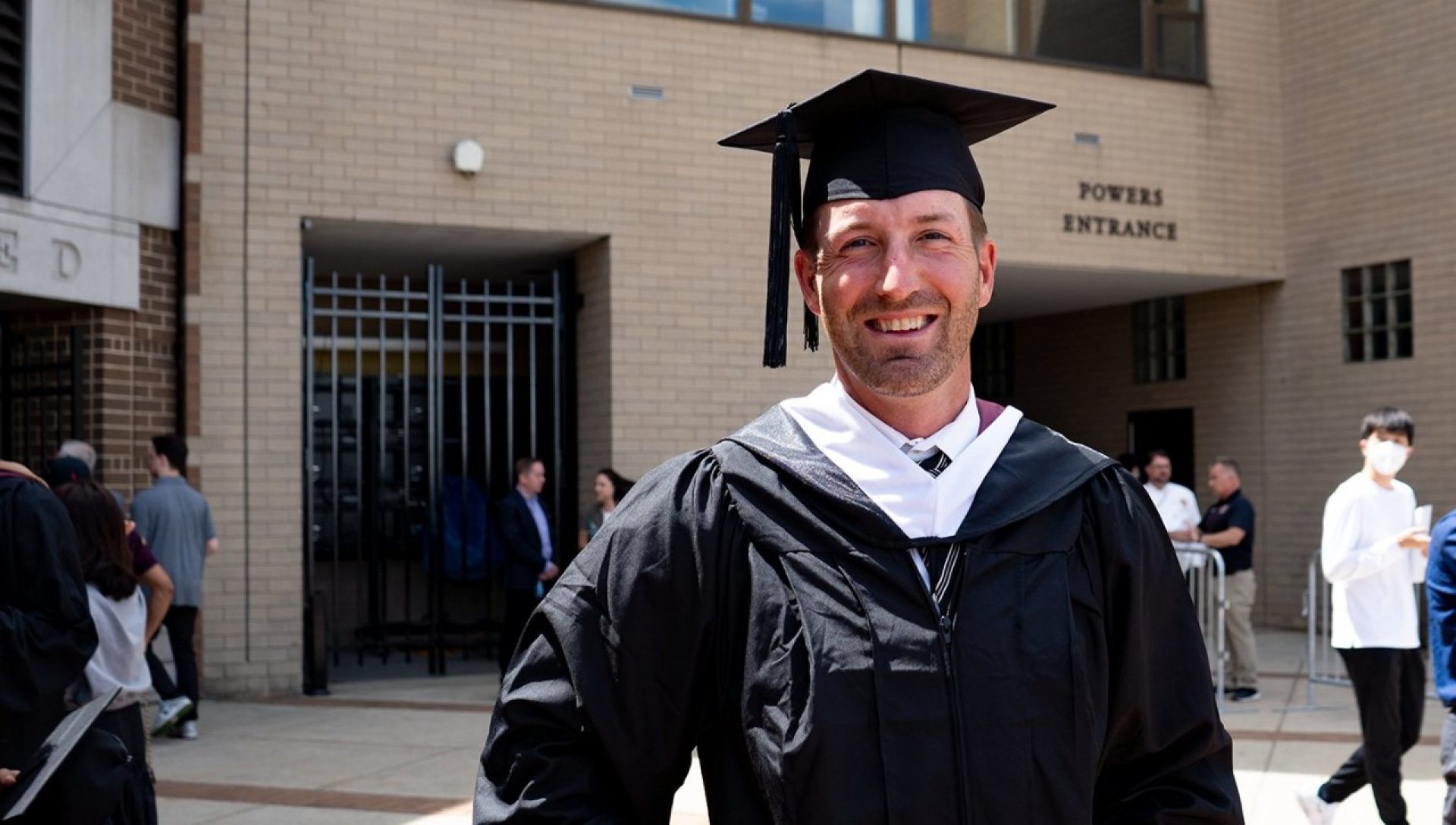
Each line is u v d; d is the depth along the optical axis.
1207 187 12.88
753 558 1.94
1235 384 13.80
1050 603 1.90
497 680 10.55
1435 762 7.43
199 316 9.55
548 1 10.49
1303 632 13.25
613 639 1.95
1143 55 12.61
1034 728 1.83
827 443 1.98
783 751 1.80
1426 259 12.23
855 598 1.86
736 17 11.04
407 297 10.43
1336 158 12.88
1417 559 5.99
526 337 12.98
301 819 6.19
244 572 9.66
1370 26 12.60
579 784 1.94
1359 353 12.81
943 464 2.00
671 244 10.80
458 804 6.49
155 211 9.39
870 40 11.44
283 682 9.76
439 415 10.60
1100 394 15.30
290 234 9.81
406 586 11.21
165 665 9.38
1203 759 2.05
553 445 12.00
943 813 1.77
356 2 9.99
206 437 9.55
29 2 8.44
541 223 10.45
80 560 4.03
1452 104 12.02
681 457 2.09
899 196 2.04
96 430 9.05
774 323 2.17
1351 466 12.80
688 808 6.38
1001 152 11.93
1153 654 2.03
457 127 10.23
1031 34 12.06
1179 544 9.69
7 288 8.26
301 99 9.85
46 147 8.55
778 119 2.16
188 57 9.55
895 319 1.99
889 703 1.80
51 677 3.74
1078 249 12.19
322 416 12.52
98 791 3.72
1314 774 7.22
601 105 10.63
